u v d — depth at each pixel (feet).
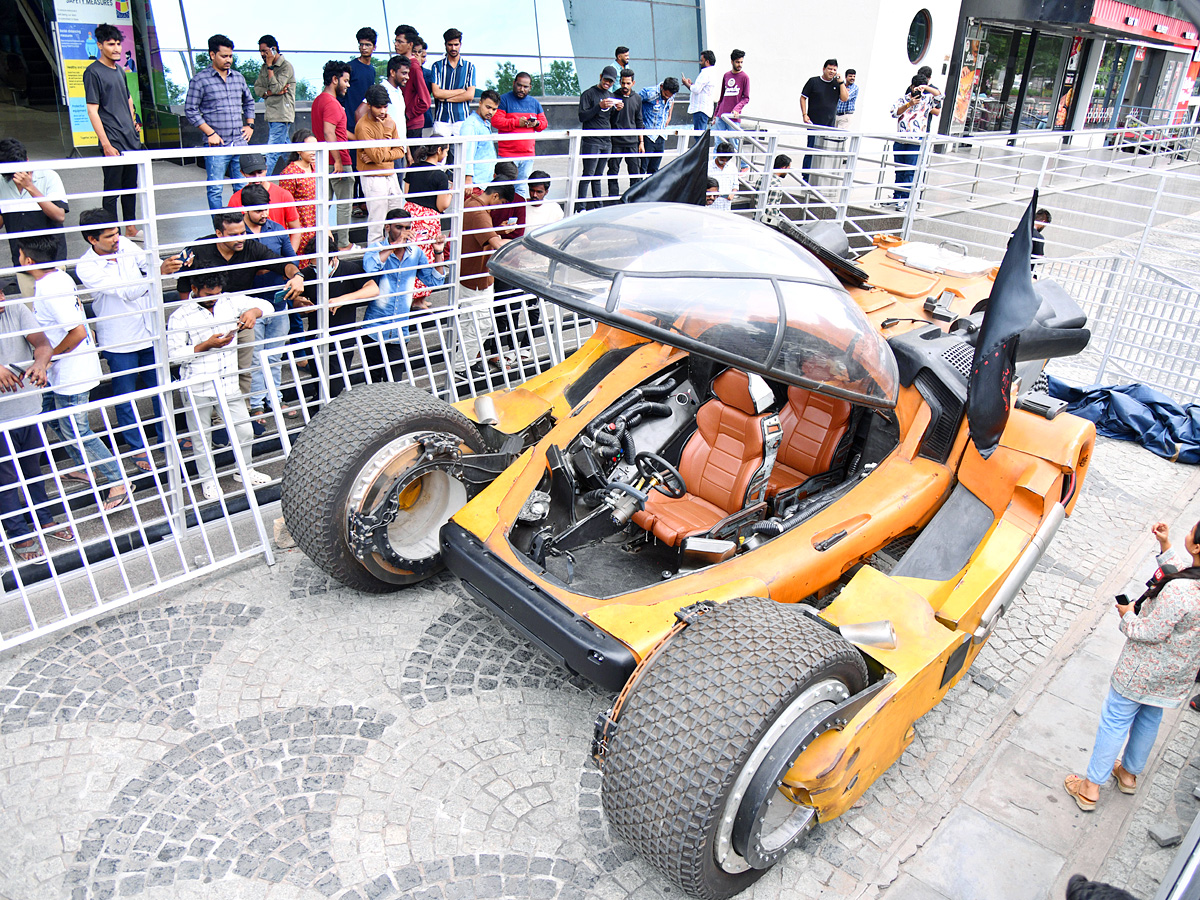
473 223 22.20
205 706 12.00
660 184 15.92
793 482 14.08
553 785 11.09
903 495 12.91
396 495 13.29
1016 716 13.05
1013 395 14.39
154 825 10.24
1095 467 20.81
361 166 21.33
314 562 13.57
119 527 16.03
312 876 9.72
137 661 12.73
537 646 11.18
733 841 9.10
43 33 26.58
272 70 27.27
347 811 10.55
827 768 9.37
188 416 16.47
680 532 12.46
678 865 8.89
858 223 36.78
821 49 44.96
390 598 14.46
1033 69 68.59
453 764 11.30
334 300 18.37
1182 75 95.86
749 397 12.60
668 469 13.32
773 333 9.91
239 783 10.85
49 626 12.61
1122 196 51.55
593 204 31.45
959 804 11.39
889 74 45.32
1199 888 6.61
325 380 17.63
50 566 12.64
